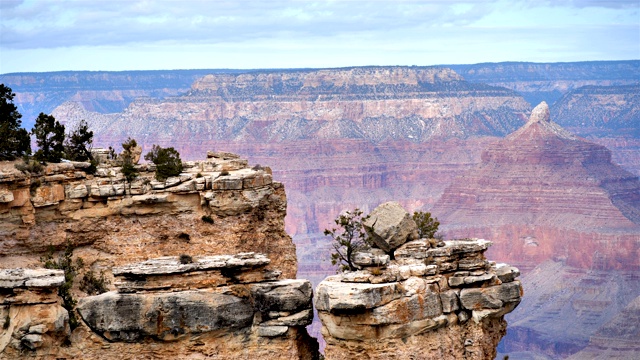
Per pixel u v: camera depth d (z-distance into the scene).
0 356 72.88
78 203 86.00
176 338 73.81
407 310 71.19
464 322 74.19
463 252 75.25
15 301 73.38
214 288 74.69
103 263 86.00
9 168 84.25
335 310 70.19
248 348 74.25
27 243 84.38
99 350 74.19
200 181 86.44
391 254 74.94
